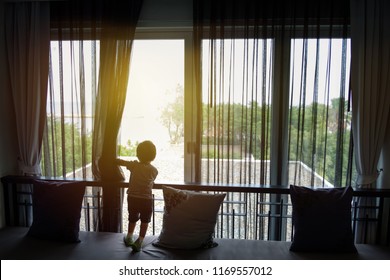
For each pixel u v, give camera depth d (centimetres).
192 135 243
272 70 228
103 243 207
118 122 236
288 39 228
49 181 224
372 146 219
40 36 244
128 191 208
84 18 242
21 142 253
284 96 231
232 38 228
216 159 236
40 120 251
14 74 249
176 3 239
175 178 252
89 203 251
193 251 195
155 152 212
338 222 191
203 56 233
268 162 232
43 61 246
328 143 227
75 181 223
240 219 240
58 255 189
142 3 240
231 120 233
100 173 241
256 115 230
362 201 228
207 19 232
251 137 231
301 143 227
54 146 253
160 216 253
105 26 233
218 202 204
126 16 230
